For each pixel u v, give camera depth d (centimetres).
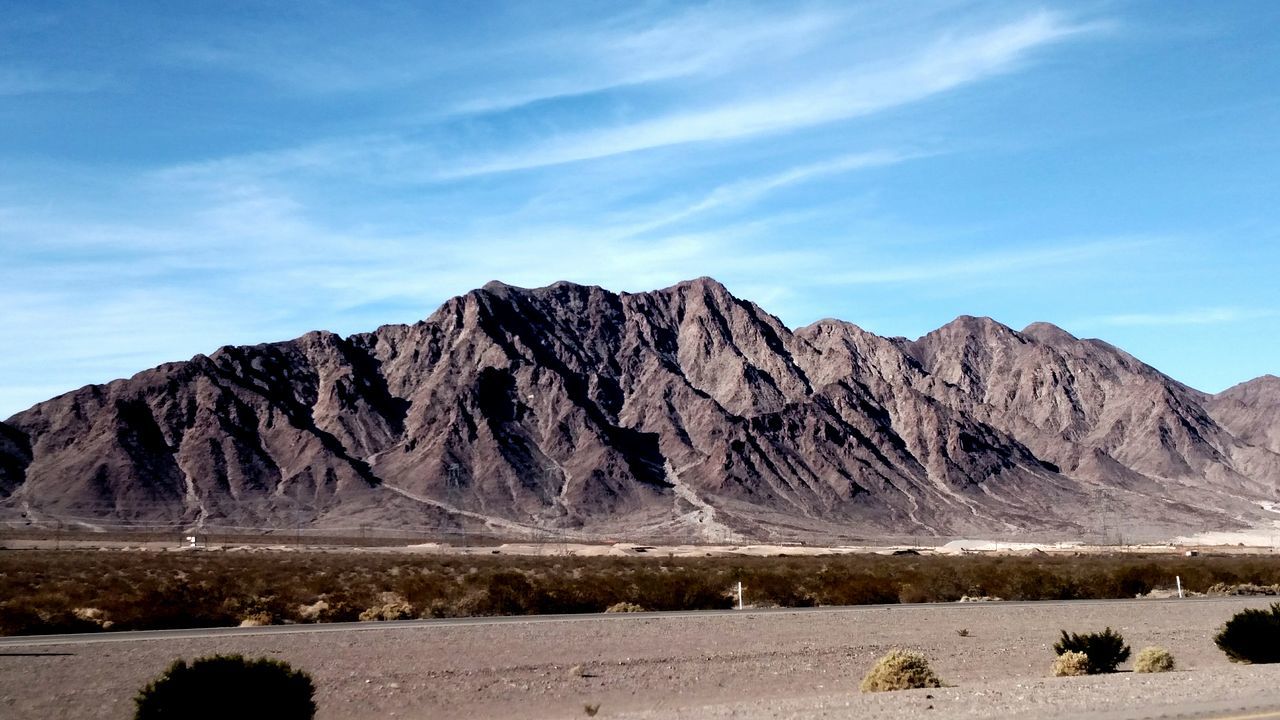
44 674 2553
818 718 1731
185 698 1822
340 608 4172
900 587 5369
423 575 6028
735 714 1872
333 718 2216
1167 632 3669
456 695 2430
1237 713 1614
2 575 5669
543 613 4356
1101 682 2147
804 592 5103
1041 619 4012
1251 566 7269
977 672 2814
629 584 5122
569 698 2430
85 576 5844
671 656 2975
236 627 3634
